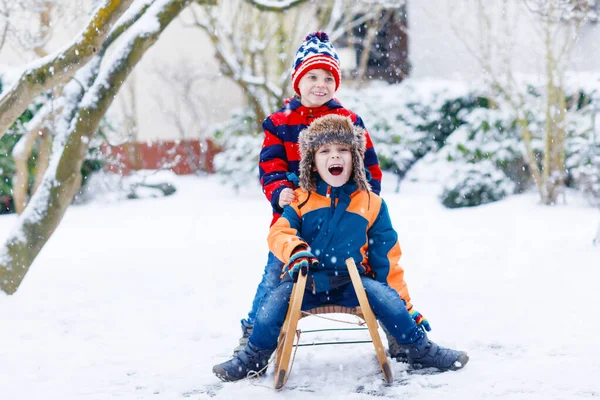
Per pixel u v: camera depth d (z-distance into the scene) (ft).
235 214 32.27
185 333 13.33
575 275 16.71
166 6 16.96
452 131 39.06
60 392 10.25
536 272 17.37
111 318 14.58
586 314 13.23
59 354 12.18
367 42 43.21
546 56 30.19
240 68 39.73
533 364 10.47
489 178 32.40
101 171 37.93
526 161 33.76
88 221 32.14
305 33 42.75
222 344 12.52
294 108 11.44
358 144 10.32
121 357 11.89
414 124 39.29
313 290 10.09
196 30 49.44
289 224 10.27
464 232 24.52
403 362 10.81
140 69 48.49
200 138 48.11
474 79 39.01
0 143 36.29
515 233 23.62
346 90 42.42
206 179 47.19
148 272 19.51
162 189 41.39
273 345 10.17
